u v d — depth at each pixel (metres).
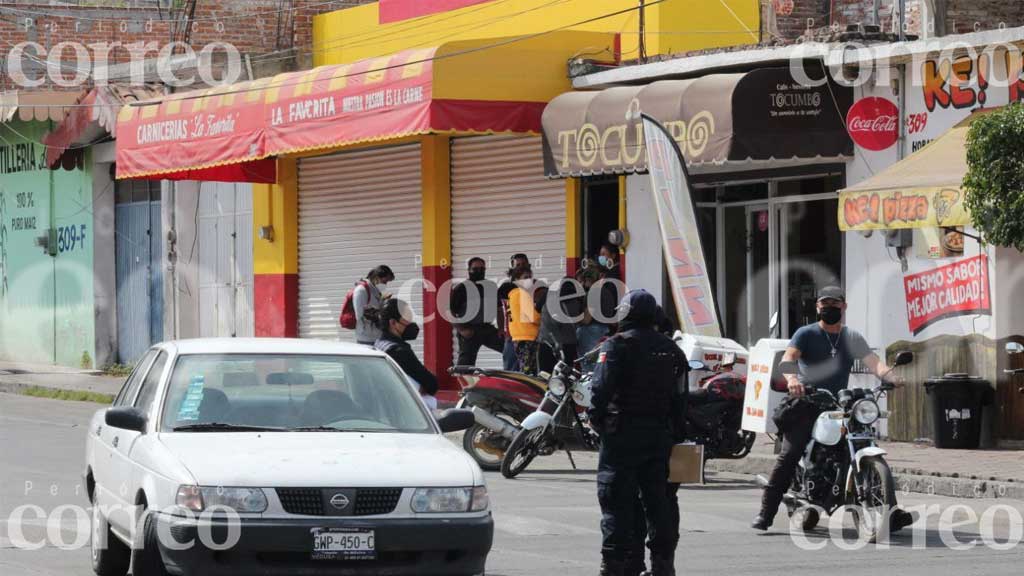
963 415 20.00
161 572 10.16
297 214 32.84
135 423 10.99
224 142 29.33
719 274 24.94
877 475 13.82
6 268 42.50
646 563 12.92
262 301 33.59
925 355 20.83
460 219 28.28
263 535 9.67
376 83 25.58
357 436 10.87
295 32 34.47
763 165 23.33
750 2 26.20
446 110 24.42
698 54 23.45
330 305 31.91
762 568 12.34
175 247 36.56
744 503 16.58
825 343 14.24
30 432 24.23
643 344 10.96
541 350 23.08
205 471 9.91
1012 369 19.92
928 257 20.81
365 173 30.70
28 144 40.97
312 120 27.09
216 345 11.73
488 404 19.52
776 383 15.83
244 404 11.16
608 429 10.96
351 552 9.77
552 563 12.55
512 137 27.09
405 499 9.96
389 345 16.30
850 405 13.95
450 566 10.08
